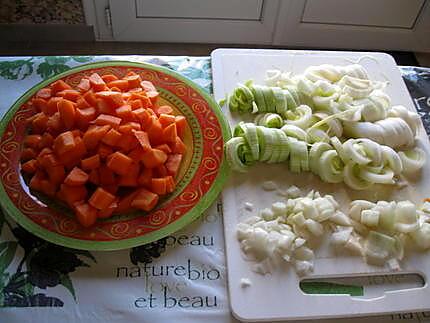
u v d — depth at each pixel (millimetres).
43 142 713
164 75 866
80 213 660
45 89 785
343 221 710
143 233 670
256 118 838
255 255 670
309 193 739
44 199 695
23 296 617
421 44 1840
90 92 721
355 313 628
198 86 855
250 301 628
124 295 628
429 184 781
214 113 819
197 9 1660
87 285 634
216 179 738
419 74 969
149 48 1785
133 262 661
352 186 758
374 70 955
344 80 871
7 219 686
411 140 819
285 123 821
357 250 688
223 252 683
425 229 697
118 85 776
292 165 767
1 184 700
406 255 690
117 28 1716
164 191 707
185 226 703
